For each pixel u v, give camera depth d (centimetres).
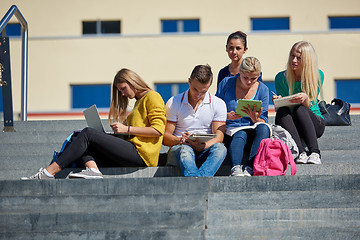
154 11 3434
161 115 1113
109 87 3338
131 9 3444
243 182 970
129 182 966
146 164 1105
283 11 3397
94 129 1072
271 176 970
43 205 931
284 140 1127
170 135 1141
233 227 878
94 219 889
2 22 1381
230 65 1411
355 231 861
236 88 1216
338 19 3416
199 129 1156
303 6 3400
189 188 967
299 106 1181
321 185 966
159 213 889
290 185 966
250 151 1111
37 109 3312
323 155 1209
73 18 3444
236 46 1378
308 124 1163
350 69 3262
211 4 3419
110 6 3453
